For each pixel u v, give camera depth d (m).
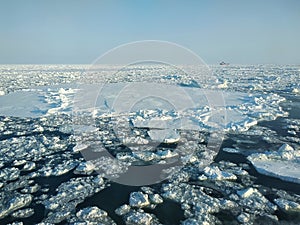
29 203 5.19
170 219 4.70
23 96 16.73
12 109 13.14
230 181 6.00
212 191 5.60
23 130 9.74
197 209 4.95
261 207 4.97
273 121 11.05
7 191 5.61
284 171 6.25
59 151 7.75
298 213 4.80
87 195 5.46
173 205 5.13
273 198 5.28
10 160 7.13
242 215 4.71
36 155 7.44
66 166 6.71
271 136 9.03
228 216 4.74
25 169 6.59
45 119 11.18
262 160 6.99
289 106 14.21
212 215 4.77
